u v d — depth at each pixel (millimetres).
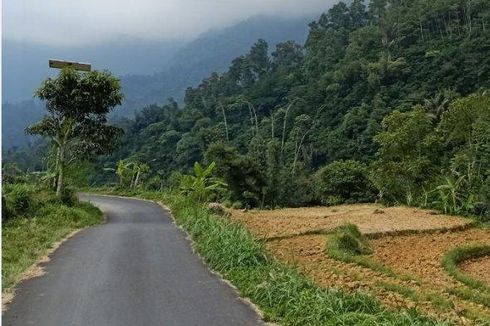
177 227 17188
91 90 21609
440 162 31719
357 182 34969
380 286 10148
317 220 20141
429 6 85688
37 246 12680
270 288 8492
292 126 73125
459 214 25234
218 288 9273
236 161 31875
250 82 104312
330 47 94938
